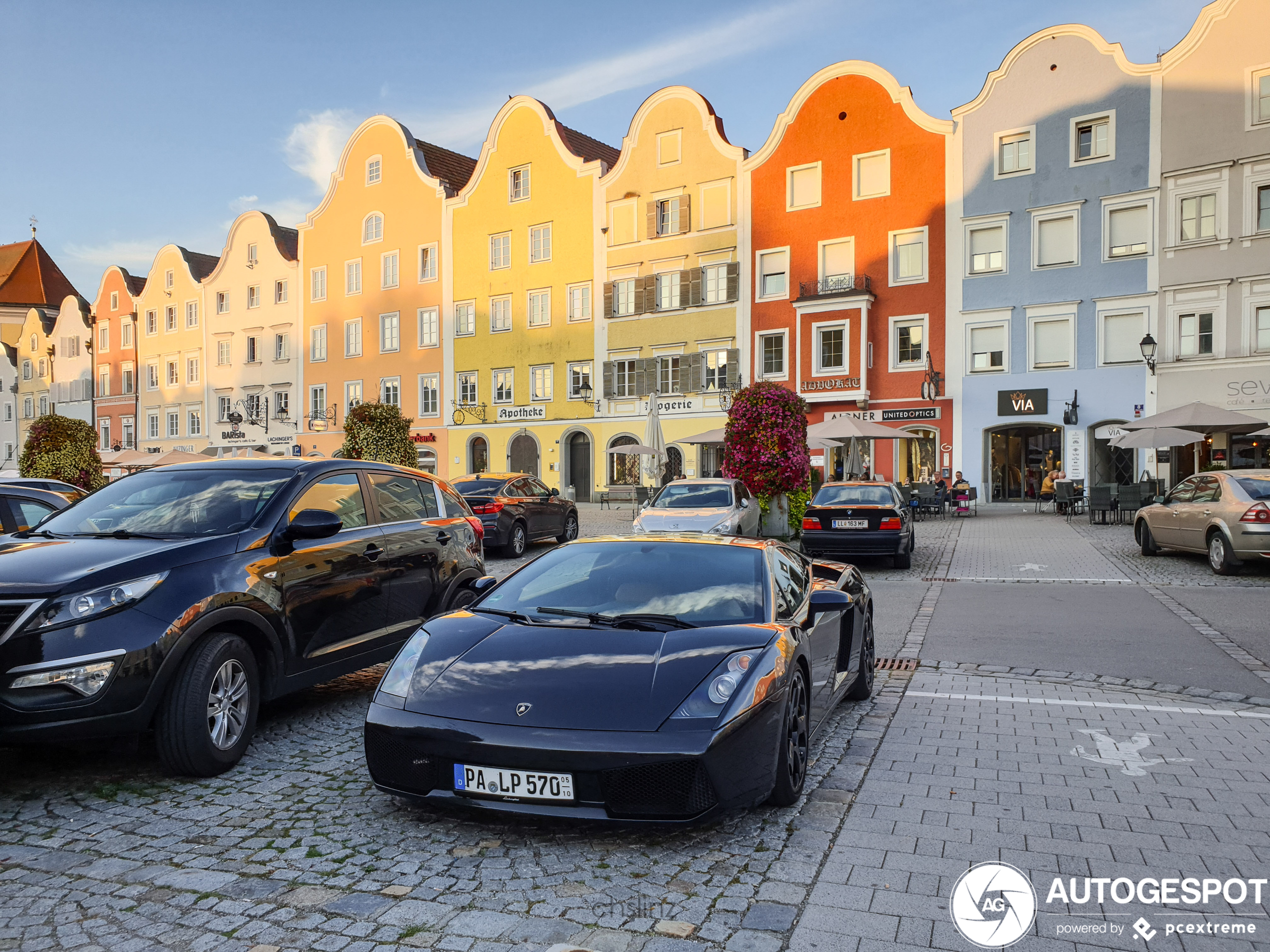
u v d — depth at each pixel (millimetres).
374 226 49344
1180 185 29172
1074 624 9625
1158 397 29359
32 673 4211
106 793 4578
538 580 5113
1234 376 28156
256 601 5090
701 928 3148
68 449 32188
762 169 36938
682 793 3645
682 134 39062
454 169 50812
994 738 5520
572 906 3314
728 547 5223
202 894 3436
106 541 5121
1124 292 30016
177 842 3939
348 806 4367
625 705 3812
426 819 4168
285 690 5359
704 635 4301
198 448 58062
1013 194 31797
